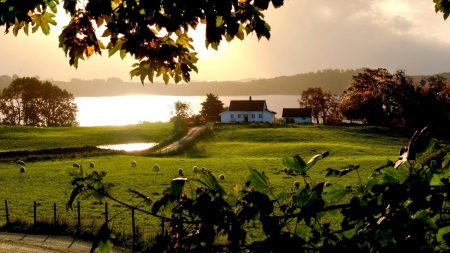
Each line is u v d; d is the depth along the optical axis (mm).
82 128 121562
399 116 122812
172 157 77938
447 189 3148
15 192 44312
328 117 167625
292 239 3064
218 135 101562
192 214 3301
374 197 3342
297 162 3297
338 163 60000
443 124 110000
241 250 3164
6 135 105625
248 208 3123
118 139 106812
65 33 4664
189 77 5031
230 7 3871
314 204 3123
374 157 70125
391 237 3121
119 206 35250
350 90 131625
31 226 28484
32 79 170500
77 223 28688
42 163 66375
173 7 3867
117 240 24219
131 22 4297
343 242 3141
